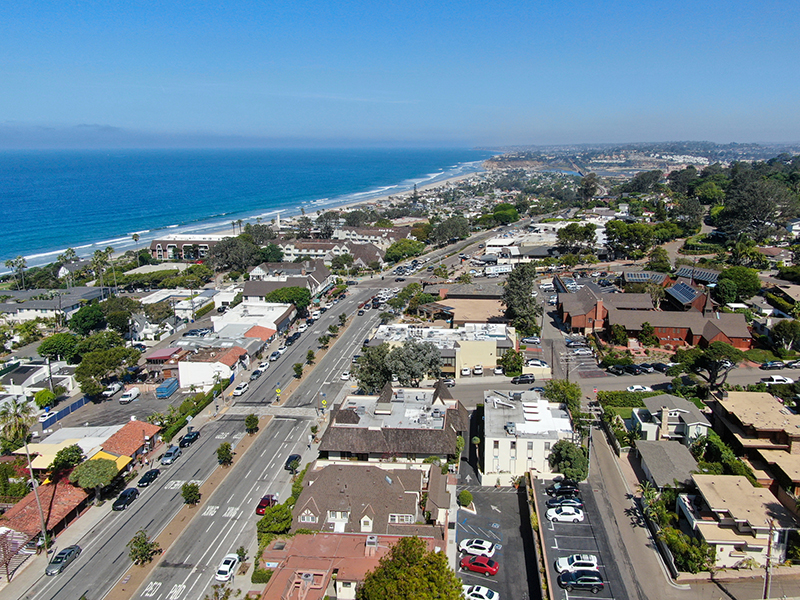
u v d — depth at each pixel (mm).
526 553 72438
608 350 135000
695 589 64688
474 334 135625
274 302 173750
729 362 116312
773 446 82750
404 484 79250
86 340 141250
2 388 124625
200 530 79812
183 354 139625
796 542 67062
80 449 92312
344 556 66812
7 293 196750
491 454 87812
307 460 96562
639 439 93500
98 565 73500
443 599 53656
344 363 139125
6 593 68875
